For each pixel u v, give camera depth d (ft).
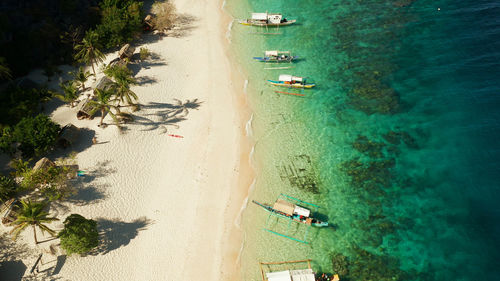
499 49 197.98
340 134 164.35
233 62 205.05
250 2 258.98
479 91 177.17
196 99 180.75
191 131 164.35
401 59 201.87
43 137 138.21
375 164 151.23
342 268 119.24
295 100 181.78
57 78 180.65
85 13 210.18
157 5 230.48
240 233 129.39
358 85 187.93
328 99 181.37
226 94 184.24
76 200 132.16
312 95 184.14
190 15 242.58
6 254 115.44
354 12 244.22
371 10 245.24
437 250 123.34
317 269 119.55
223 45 217.15
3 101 156.15
